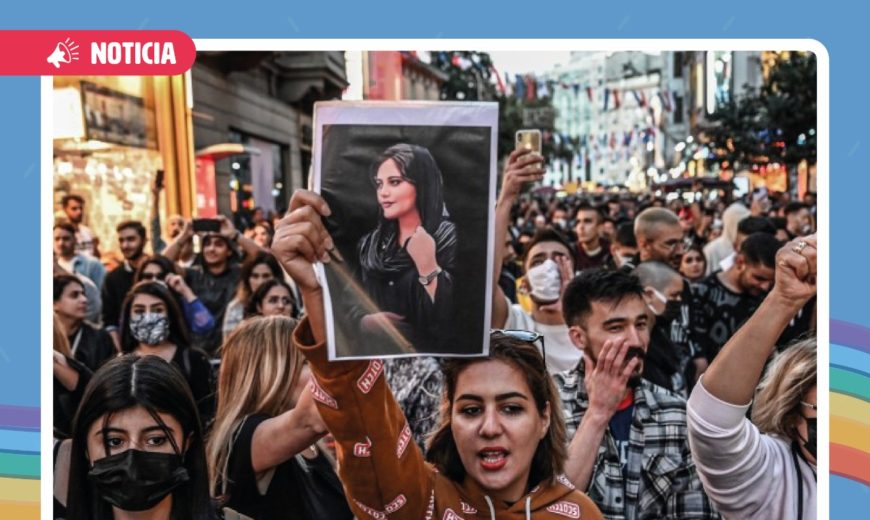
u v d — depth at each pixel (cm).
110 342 339
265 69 739
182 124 605
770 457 198
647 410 229
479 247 150
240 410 211
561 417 182
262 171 739
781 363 207
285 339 216
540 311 290
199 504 201
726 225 463
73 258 424
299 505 209
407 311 149
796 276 180
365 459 154
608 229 478
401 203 149
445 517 169
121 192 542
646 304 233
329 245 148
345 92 745
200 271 397
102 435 195
